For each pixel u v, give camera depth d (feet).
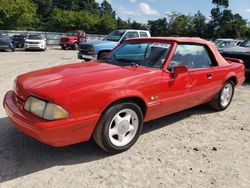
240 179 11.56
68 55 69.51
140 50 15.92
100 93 11.75
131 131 13.47
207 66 17.80
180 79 15.15
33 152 12.87
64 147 13.42
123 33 41.81
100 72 13.29
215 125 17.43
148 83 13.48
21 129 11.43
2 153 12.63
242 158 13.30
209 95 18.20
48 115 10.77
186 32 213.66
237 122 18.16
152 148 13.84
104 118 12.12
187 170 12.03
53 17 232.94
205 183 11.17
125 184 10.85
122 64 15.14
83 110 11.33
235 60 21.93
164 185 10.91
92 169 11.75
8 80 28.55
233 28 195.83
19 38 86.89
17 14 161.68
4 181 10.66
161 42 15.85
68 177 11.11
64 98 10.93
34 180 10.82
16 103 12.42
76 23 226.99
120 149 13.03
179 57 15.64
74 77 12.46
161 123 17.29
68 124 10.98
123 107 12.65
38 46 81.30
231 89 20.58
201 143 14.71
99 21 234.79
